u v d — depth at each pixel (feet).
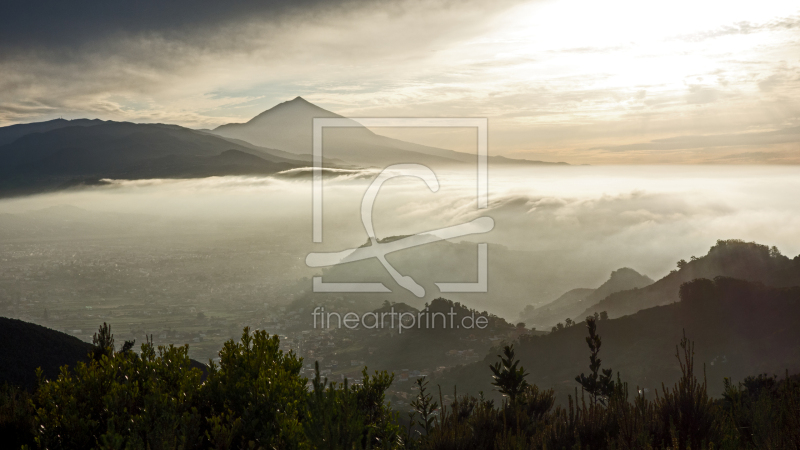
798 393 17.89
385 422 21.56
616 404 18.63
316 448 14.88
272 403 19.72
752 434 16.12
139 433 17.34
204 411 20.65
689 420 15.46
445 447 18.17
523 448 16.90
